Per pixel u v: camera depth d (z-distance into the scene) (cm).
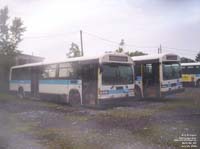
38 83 1912
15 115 1245
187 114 1127
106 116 1142
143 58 1730
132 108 1389
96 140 741
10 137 800
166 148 650
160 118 1047
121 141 724
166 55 1647
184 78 3173
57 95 1677
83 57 1477
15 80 2284
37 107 1541
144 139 739
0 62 2867
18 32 2958
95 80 1348
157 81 1620
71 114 1245
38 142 739
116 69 1400
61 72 1648
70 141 739
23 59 3197
